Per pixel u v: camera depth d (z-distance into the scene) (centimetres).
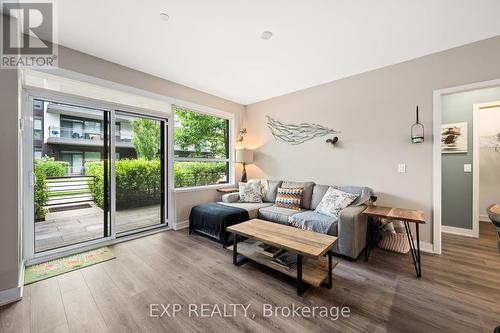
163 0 181
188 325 148
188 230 356
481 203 407
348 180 337
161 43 246
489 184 399
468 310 164
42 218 268
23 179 225
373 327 147
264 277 212
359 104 325
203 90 398
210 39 238
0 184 172
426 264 238
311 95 379
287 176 413
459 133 341
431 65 268
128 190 344
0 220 172
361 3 184
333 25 214
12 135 177
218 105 432
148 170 360
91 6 186
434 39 237
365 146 320
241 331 143
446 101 354
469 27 216
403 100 288
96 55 272
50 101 249
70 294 182
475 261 244
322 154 366
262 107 454
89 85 271
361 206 278
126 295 181
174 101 359
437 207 264
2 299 170
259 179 448
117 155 328
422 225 275
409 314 160
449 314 160
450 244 296
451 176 347
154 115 343
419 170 278
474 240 312
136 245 290
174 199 360
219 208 325
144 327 146
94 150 293
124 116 322
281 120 422
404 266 233
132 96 313
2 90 173
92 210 313
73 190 292
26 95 227
